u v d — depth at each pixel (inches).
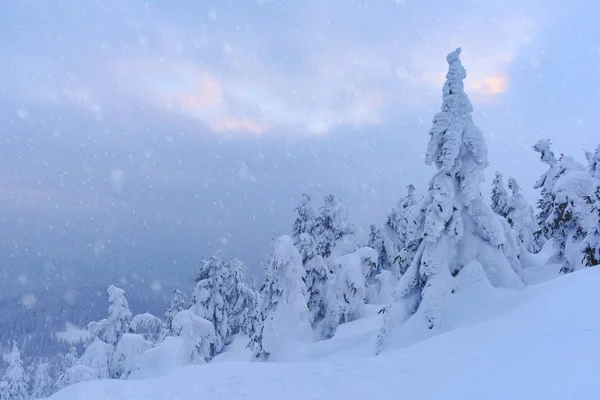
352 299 1145.4
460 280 778.8
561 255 1063.0
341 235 1418.6
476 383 309.7
